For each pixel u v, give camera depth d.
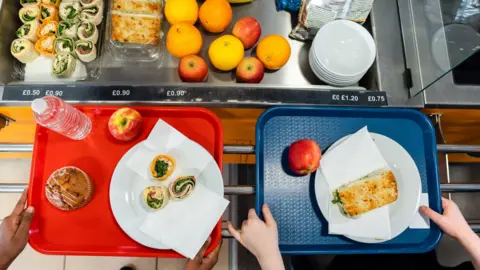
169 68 1.09
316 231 0.92
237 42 0.97
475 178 1.59
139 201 0.88
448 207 0.91
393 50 1.02
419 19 1.01
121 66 1.08
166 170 0.88
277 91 0.98
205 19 1.00
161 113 0.95
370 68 1.04
